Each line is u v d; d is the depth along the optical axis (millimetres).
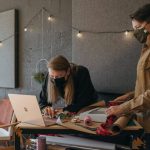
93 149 1865
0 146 2986
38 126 1826
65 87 2369
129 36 2967
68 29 3627
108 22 3119
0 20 4316
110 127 1732
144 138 1911
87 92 2381
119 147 1874
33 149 2074
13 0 4211
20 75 4203
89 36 3285
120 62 3061
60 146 1971
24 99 1846
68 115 2109
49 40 3842
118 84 3090
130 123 1868
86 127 1804
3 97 4395
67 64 2295
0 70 4383
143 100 1779
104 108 2184
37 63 3992
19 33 4172
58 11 3723
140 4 2885
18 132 1825
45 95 2488
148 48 1982
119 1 3021
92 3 3238
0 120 3135
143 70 1930
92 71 3275
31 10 4016
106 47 3152
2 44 4312
